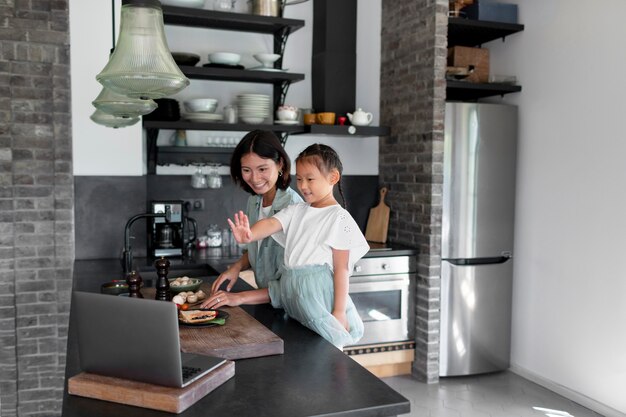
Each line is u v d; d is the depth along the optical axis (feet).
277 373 5.21
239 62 14.44
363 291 13.44
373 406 4.52
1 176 11.50
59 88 11.71
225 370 4.97
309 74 15.21
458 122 13.66
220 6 13.38
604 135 12.09
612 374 12.00
